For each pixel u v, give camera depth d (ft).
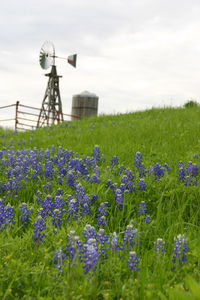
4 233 14.96
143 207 17.40
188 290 10.53
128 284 10.86
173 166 26.20
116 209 18.48
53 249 13.51
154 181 22.27
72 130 52.95
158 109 66.13
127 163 28.48
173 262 12.43
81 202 18.33
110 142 37.50
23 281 11.19
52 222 15.85
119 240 14.15
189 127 41.68
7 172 24.64
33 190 21.98
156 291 10.28
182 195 19.83
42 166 26.25
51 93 115.96
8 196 20.98
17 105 72.13
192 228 15.98
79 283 10.81
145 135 40.24
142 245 14.20
